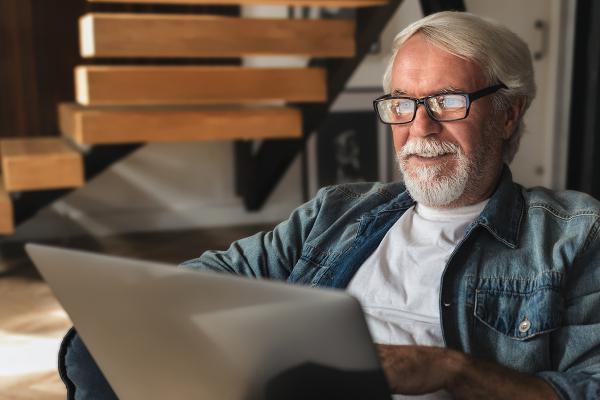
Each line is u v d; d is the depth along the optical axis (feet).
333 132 17.38
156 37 11.57
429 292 4.63
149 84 11.91
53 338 10.45
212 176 17.56
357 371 2.75
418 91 4.61
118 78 11.73
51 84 15.60
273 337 2.83
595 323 4.18
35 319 11.27
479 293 4.34
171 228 17.42
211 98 12.27
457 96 4.54
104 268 3.22
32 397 8.54
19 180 12.75
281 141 16.62
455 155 4.64
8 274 13.80
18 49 15.25
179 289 3.00
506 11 16.89
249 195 17.51
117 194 16.93
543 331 4.11
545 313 4.14
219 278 2.87
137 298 3.16
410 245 4.86
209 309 2.93
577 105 13.52
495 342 4.25
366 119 17.49
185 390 3.22
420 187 4.74
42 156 12.80
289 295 2.73
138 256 14.98
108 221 16.93
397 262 4.85
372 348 2.68
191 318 3.00
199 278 2.91
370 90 17.37
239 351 2.93
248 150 17.24
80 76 11.95
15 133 15.52
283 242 5.34
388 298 4.75
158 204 17.26
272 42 12.09
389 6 12.18
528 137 17.44
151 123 12.34
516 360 4.15
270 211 18.06
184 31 11.68
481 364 3.69
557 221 4.51
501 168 4.94
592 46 13.03
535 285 4.25
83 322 3.55
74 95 15.78
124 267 3.14
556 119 17.24
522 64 4.71
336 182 17.54
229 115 12.67
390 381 3.63
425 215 4.97
